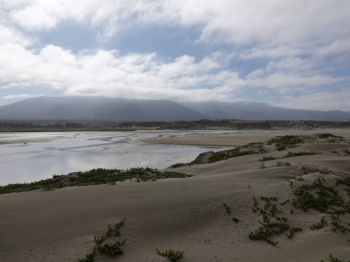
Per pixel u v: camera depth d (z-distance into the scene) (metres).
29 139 67.50
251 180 12.48
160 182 12.34
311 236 6.74
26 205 8.51
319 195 9.21
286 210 8.40
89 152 38.03
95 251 6.05
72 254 5.91
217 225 7.72
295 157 19.28
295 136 37.00
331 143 27.22
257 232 7.13
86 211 8.11
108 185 11.70
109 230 7.02
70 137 79.06
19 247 6.07
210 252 6.28
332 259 5.43
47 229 6.93
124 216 7.89
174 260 5.77
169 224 7.62
